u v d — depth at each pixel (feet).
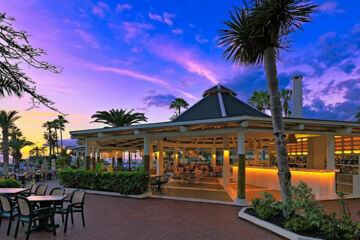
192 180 51.70
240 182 30.07
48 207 18.72
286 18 21.27
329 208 28.43
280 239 17.60
